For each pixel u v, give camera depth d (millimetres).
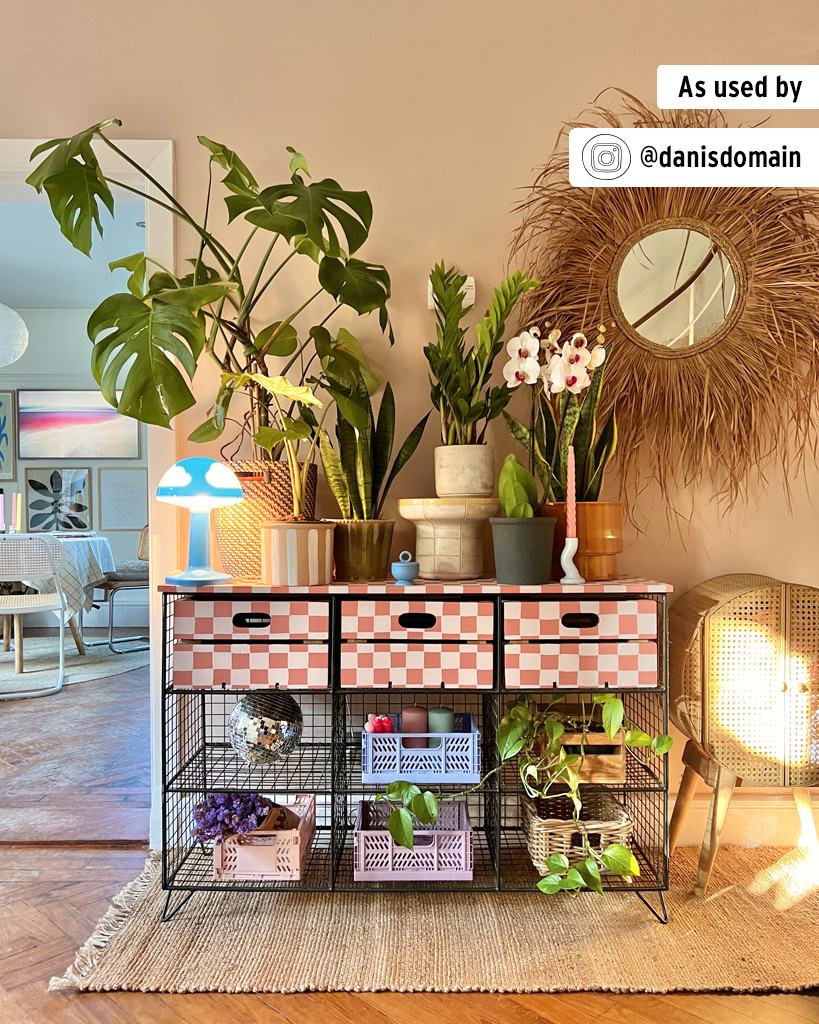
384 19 1927
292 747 1627
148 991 1298
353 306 1586
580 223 1865
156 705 1888
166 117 1918
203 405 1930
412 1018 1232
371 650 1536
